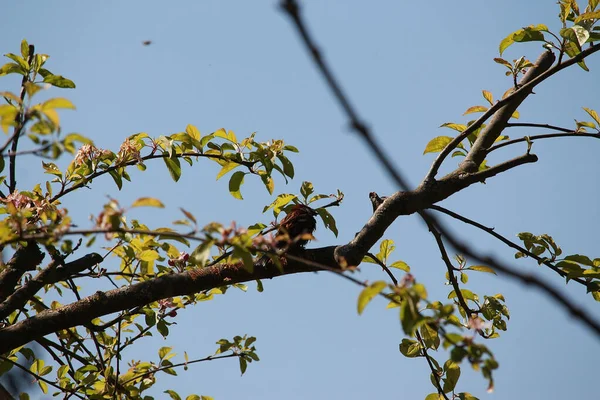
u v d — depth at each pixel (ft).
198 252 18.75
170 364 30.71
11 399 27.76
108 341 32.35
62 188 28.09
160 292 25.22
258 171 28.12
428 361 27.76
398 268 28.27
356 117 9.64
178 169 28.50
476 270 28.71
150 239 26.78
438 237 27.55
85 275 28.12
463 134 26.66
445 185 26.45
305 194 27.91
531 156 26.89
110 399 28.35
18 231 20.21
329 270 18.76
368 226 25.11
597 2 27.91
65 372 29.68
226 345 30.19
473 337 17.19
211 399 30.63
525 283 10.36
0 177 27.94
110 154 28.71
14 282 26.68
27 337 24.63
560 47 27.17
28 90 18.02
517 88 28.53
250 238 19.20
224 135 28.84
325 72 9.39
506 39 27.96
